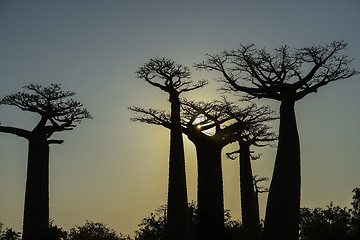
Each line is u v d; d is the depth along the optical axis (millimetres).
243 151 46844
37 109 40688
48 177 40812
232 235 39656
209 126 40344
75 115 41500
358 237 37688
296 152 32938
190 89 40625
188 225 38750
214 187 39531
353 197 39469
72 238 45219
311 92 33594
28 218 39781
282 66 33844
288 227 32344
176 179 38719
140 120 39938
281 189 32625
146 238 43688
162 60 40156
